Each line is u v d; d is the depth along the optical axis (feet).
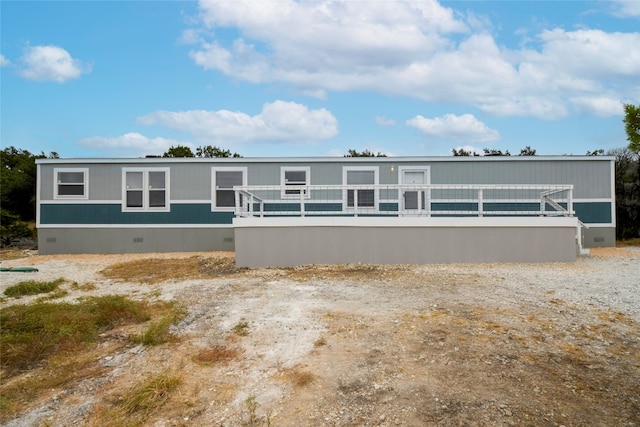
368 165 42.01
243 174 42.63
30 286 25.73
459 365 12.73
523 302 19.27
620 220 57.31
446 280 24.58
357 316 17.53
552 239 31.22
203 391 11.80
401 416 10.19
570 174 41.11
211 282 25.98
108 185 42.80
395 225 31.04
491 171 41.24
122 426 10.29
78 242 42.65
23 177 102.83
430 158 41.47
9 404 11.55
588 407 10.42
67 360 14.40
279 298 21.11
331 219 31.14
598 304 18.89
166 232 42.75
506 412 10.21
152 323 17.12
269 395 11.44
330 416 10.32
